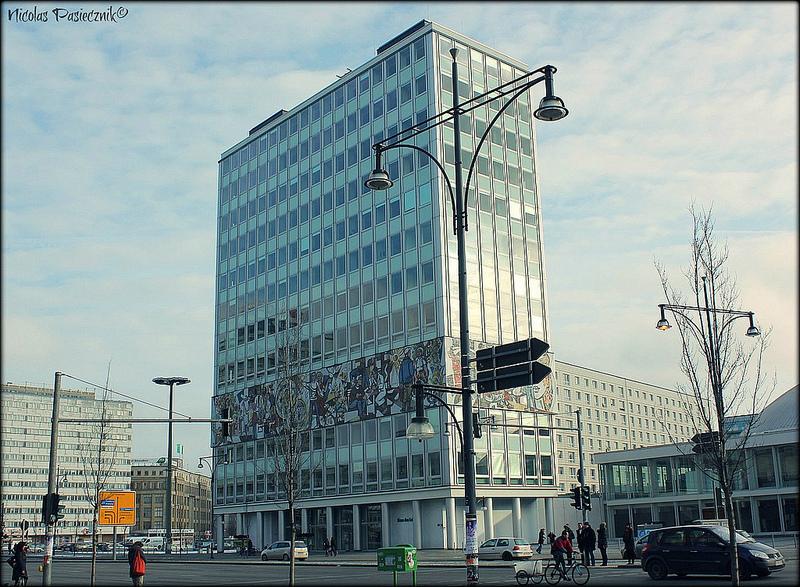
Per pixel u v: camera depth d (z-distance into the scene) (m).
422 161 69.94
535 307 72.56
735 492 71.38
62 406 176.00
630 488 86.88
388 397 68.75
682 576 29.17
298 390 64.12
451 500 63.38
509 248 71.94
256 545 80.50
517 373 19.25
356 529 70.19
